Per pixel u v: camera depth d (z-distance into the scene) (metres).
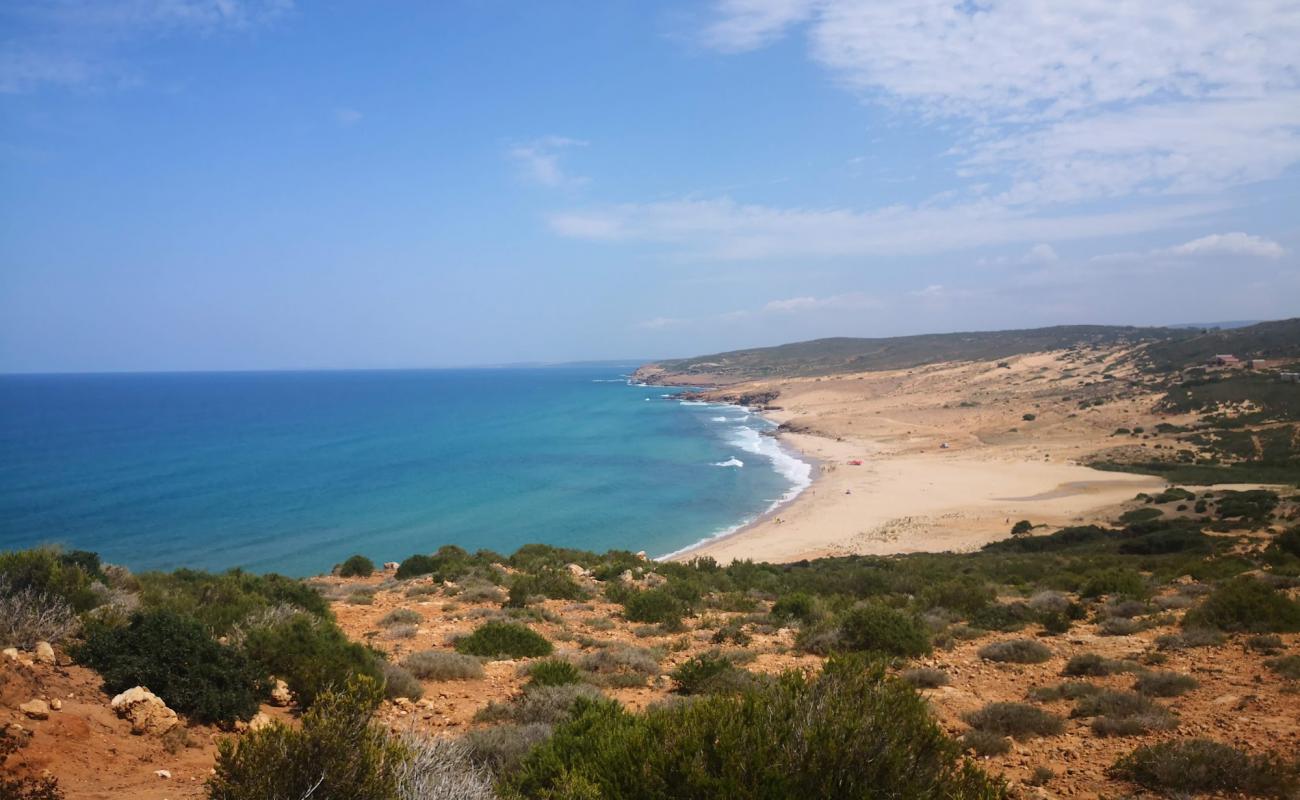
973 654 11.71
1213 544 33.66
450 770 4.77
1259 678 8.77
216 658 7.30
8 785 4.77
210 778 4.30
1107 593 17.59
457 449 106.56
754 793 4.05
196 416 162.38
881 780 4.20
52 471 79.81
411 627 13.60
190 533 51.94
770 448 109.94
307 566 43.78
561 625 15.16
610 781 4.58
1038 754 6.88
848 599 17.78
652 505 67.00
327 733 4.18
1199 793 5.71
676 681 9.93
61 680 6.43
